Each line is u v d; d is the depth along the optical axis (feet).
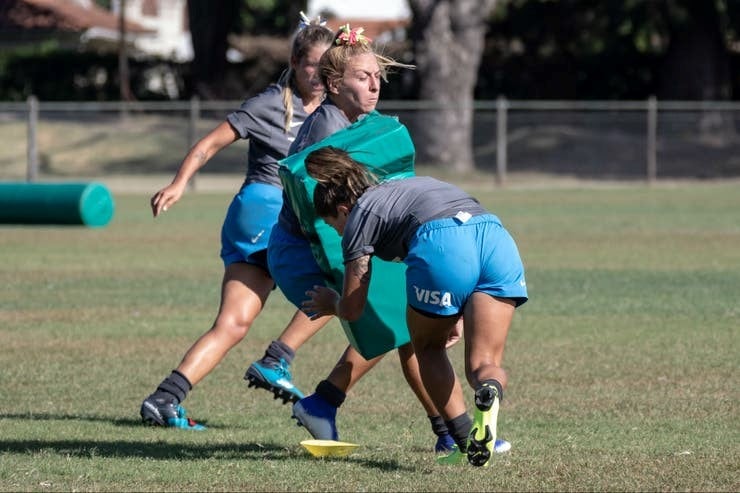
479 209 64.59
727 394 92.58
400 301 69.82
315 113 74.59
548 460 69.36
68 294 155.33
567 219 267.59
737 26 496.64
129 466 68.23
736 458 69.92
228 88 556.51
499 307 62.90
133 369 105.19
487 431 59.26
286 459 70.79
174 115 558.97
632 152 424.46
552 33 543.80
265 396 95.45
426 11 415.64
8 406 89.61
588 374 101.60
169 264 189.78
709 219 266.16
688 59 498.28
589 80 549.13
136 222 268.41
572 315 135.74
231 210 85.71
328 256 69.41
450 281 62.54
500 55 553.64
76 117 467.52
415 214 63.93
